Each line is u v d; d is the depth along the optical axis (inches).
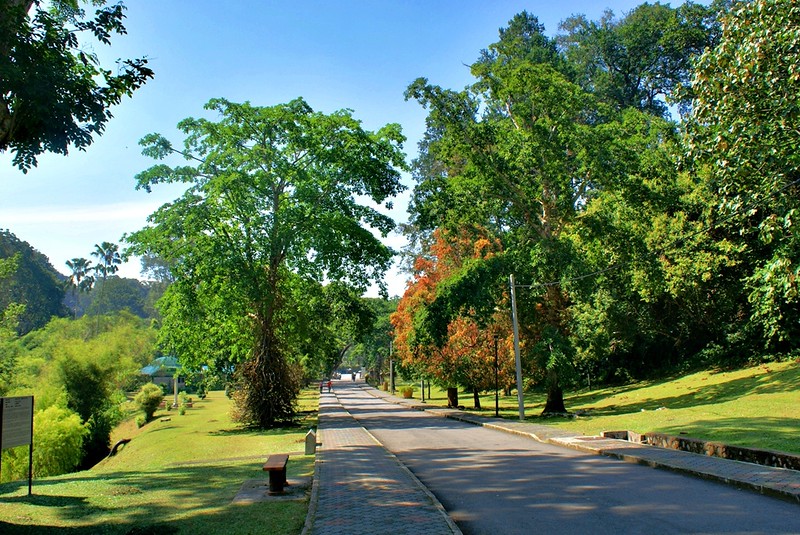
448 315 1066.1
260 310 1115.3
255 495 394.3
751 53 460.4
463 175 1176.8
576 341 1236.5
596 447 568.4
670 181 1067.3
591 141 1012.5
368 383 4160.9
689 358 1510.8
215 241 1013.8
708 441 500.1
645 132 1277.1
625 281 1159.6
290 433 936.9
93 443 1282.0
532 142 1062.4
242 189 1026.7
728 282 1123.3
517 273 1111.0
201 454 734.5
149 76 352.2
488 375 1323.8
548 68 1064.2
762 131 473.1
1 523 317.1
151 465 685.3
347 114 1131.3
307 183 1078.4
